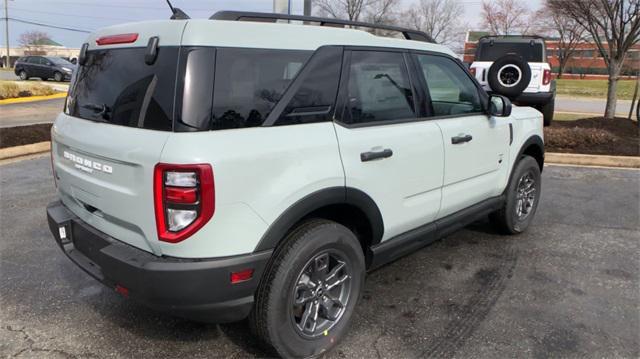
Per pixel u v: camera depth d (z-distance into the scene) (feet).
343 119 9.43
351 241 9.46
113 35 9.06
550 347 9.73
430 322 10.61
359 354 9.44
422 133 10.94
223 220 7.57
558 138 28.89
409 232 11.31
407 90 11.04
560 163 27.09
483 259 14.05
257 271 8.07
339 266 9.53
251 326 8.73
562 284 12.50
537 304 11.45
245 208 7.75
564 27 96.17
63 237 10.16
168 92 7.58
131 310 11.02
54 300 11.41
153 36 8.04
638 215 18.22
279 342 8.65
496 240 15.57
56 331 10.14
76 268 13.10
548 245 15.19
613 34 34.99
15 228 15.97
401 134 10.41
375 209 9.93
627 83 118.11
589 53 147.13
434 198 11.62
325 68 9.21
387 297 11.71
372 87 10.18
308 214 9.25
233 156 7.55
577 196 20.68
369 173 9.62
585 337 10.09
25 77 89.30
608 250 14.80
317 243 8.72
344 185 9.12
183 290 7.63
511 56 25.13
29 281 12.32
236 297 8.01
